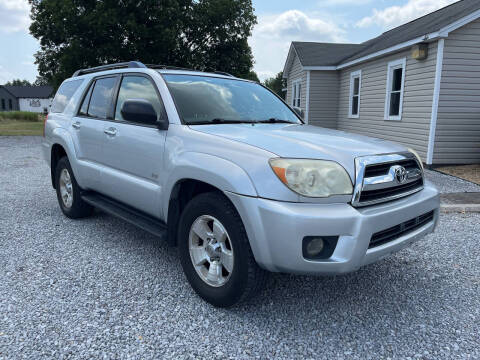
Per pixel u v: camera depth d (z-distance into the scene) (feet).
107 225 15.51
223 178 8.36
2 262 11.68
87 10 75.92
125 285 10.33
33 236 14.07
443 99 31.09
